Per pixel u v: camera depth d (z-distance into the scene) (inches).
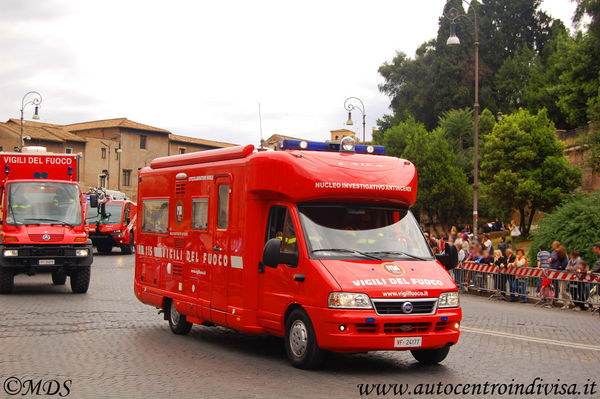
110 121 3764.8
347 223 399.5
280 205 407.2
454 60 3248.0
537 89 3203.7
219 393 321.4
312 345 370.0
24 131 3186.5
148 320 586.9
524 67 3336.6
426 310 370.9
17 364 389.7
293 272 385.7
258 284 417.4
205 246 469.4
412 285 369.7
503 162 2167.8
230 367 386.0
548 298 823.7
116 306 679.1
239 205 432.1
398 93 3595.0
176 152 3949.3
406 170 421.7
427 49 3599.9
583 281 776.9
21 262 774.5
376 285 362.9
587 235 1011.9
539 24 3649.1
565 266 849.5
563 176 2091.5
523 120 2171.5
